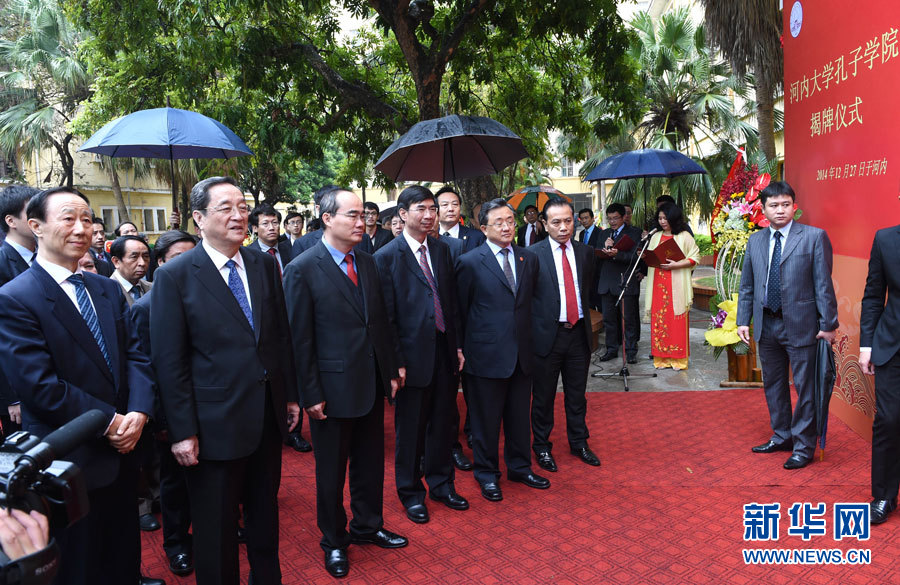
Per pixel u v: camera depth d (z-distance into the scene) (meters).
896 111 3.75
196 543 2.44
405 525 3.38
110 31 7.77
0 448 1.14
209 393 2.40
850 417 4.53
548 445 4.14
